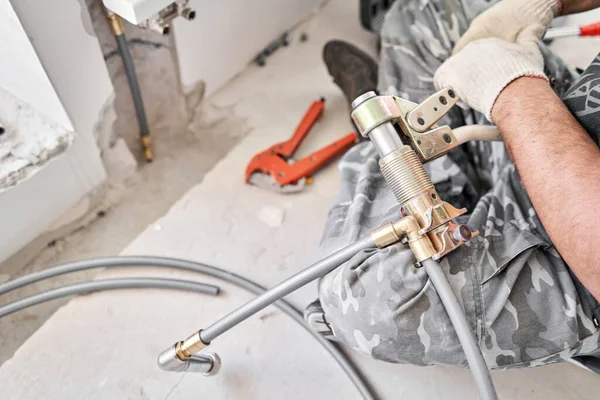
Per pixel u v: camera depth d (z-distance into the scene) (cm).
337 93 133
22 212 98
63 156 98
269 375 91
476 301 65
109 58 101
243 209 112
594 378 88
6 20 78
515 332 66
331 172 118
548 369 89
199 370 83
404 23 99
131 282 98
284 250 106
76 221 111
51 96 90
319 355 93
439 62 95
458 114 88
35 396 89
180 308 99
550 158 60
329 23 150
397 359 71
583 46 110
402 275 66
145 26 90
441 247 61
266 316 97
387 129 62
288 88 135
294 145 117
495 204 75
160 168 121
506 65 72
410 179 61
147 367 92
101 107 102
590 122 65
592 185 56
